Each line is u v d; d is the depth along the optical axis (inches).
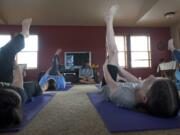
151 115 66.2
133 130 49.6
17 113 57.3
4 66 73.2
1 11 241.9
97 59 301.4
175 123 55.4
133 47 311.1
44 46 296.0
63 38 300.0
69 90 166.1
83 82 263.1
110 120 59.7
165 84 64.2
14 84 82.8
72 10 245.0
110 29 120.6
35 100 105.9
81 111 74.5
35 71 291.4
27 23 84.4
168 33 312.5
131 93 78.2
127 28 310.5
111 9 123.0
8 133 49.6
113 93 90.0
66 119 62.2
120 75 111.7
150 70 310.0
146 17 264.2
